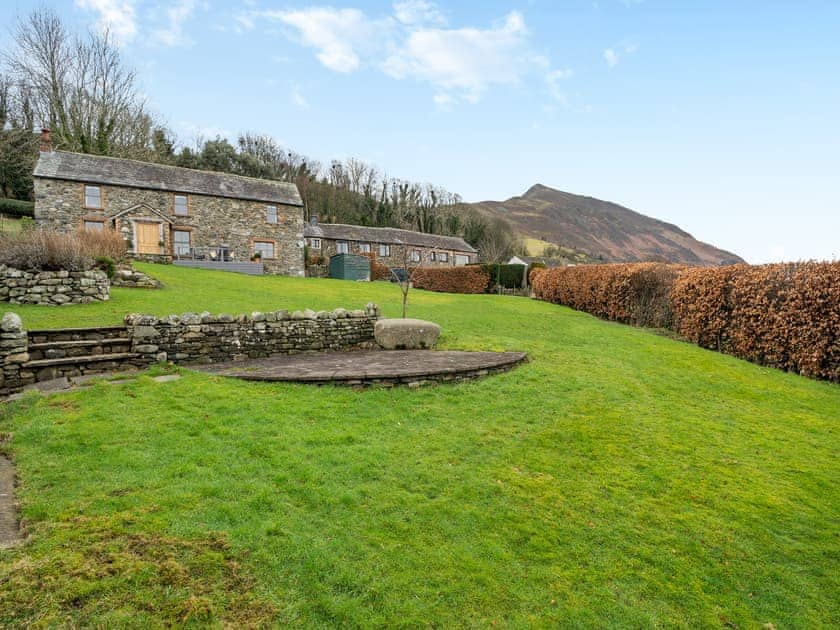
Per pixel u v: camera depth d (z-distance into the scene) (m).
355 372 7.17
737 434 6.12
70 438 4.41
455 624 2.88
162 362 7.56
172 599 2.66
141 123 40.75
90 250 14.40
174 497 3.61
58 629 2.35
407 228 61.69
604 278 17.80
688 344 12.78
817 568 3.70
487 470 4.76
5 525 3.11
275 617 2.69
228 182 30.69
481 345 10.38
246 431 5.00
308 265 36.84
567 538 3.82
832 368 9.20
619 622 3.07
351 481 4.26
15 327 6.21
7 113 36.88
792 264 10.27
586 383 7.77
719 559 3.73
